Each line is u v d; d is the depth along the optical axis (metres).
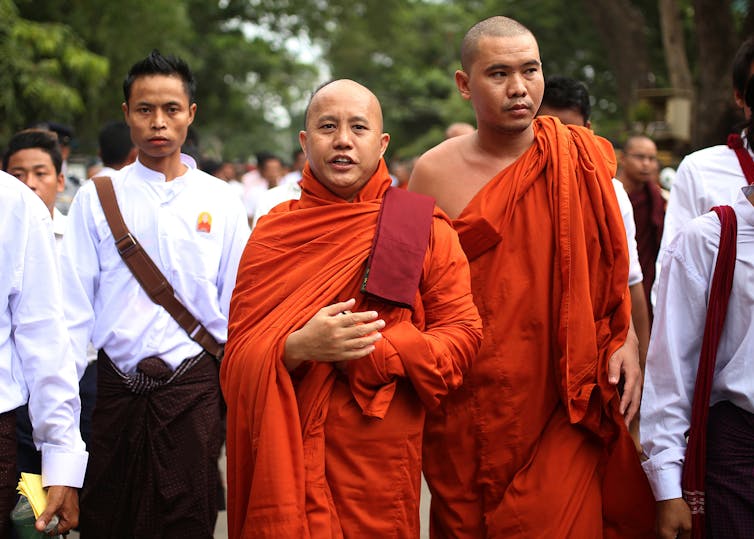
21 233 3.52
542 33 32.25
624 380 4.18
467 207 4.06
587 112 5.16
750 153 4.14
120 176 4.73
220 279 4.74
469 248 4.02
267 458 3.31
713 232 3.41
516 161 4.07
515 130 4.06
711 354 3.38
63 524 3.69
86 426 5.61
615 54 20.45
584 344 3.90
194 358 4.56
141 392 4.48
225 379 3.57
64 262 4.51
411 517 3.52
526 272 4.00
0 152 16.80
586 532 3.93
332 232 3.53
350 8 35.91
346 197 3.66
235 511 3.53
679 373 3.50
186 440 4.50
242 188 15.52
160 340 4.51
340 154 3.53
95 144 21.78
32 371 3.58
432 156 4.37
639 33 20.25
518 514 3.94
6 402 3.49
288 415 3.36
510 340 4.00
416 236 3.53
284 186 6.18
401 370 3.38
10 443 3.52
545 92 5.09
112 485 4.53
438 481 4.17
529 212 4.01
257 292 3.57
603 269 4.01
